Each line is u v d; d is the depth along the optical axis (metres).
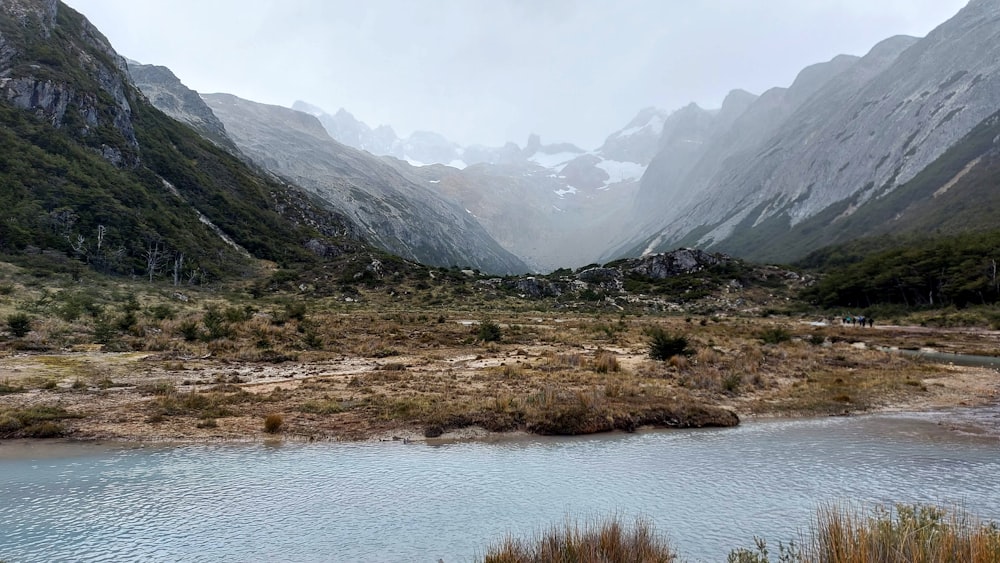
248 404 19.06
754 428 18.17
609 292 105.50
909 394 24.30
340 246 135.50
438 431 16.41
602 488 11.57
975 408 21.81
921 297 94.50
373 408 18.62
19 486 11.23
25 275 56.44
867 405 22.00
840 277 105.94
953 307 83.00
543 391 19.97
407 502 10.62
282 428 16.41
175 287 74.94
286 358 30.88
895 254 104.94
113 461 13.13
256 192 148.00
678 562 7.83
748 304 102.69
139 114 143.88
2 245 67.06
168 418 17.08
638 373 26.73
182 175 127.31
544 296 100.25
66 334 33.25
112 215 88.00
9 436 14.96
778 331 48.88
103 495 10.77
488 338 41.81
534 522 9.58
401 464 13.34
